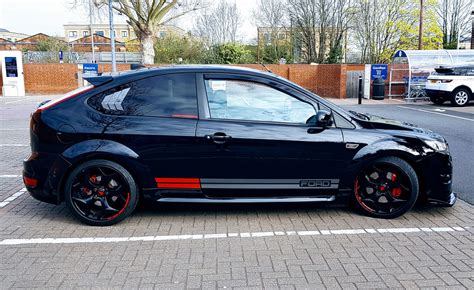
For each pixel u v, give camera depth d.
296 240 3.92
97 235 4.04
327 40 37.97
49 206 4.89
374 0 37.81
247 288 3.08
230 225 4.29
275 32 40.75
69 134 4.11
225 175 4.20
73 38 78.31
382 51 38.59
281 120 4.26
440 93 16.59
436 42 38.50
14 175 6.31
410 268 3.38
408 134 4.42
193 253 3.65
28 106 17.80
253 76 4.28
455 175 6.18
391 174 4.41
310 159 4.23
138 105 4.21
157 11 27.22
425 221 4.40
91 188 4.21
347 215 4.56
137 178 4.21
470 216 4.55
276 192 4.29
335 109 4.37
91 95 4.23
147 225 4.29
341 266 3.42
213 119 4.18
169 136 4.10
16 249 3.73
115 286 3.11
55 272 3.32
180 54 32.34
